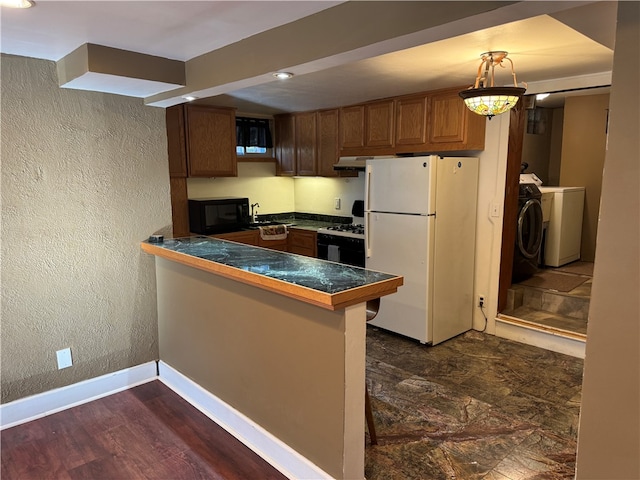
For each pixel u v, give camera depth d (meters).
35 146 2.48
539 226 4.54
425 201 3.53
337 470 1.94
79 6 1.64
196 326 2.72
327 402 1.94
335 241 4.68
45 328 2.62
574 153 5.37
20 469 2.20
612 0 1.61
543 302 4.13
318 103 4.46
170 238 3.07
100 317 2.84
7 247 2.44
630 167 1.20
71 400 2.76
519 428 2.50
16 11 1.69
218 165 4.66
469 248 3.92
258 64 2.02
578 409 2.69
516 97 2.59
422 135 3.92
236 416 2.46
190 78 2.46
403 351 3.61
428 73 3.04
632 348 1.26
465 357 3.48
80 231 2.70
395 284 1.96
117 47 2.20
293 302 2.03
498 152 3.72
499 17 1.31
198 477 2.14
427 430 2.48
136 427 2.55
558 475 2.11
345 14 1.63
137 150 2.90
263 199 5.68
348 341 1.82
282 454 2.18
